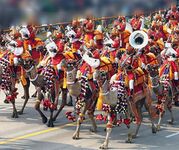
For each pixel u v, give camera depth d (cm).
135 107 3366
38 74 3672
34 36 4203
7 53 3847
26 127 3703
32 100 4641
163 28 4744
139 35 3341
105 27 5575
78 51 3922
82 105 3359
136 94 3319
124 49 3844
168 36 4562
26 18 4397
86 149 3153
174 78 3722
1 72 3797
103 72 3130
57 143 3288
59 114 4094
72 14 5131
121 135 3500
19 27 4281
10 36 4131
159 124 3666
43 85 3678
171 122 3847
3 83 3822
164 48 4144
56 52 3647
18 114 4094
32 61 3647
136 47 3312
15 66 3897
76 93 3322
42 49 4184
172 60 3747
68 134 3516
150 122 3881
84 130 3622
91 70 3312
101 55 3828
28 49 4088
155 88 3656
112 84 3203
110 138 3422
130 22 4900
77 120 3572
